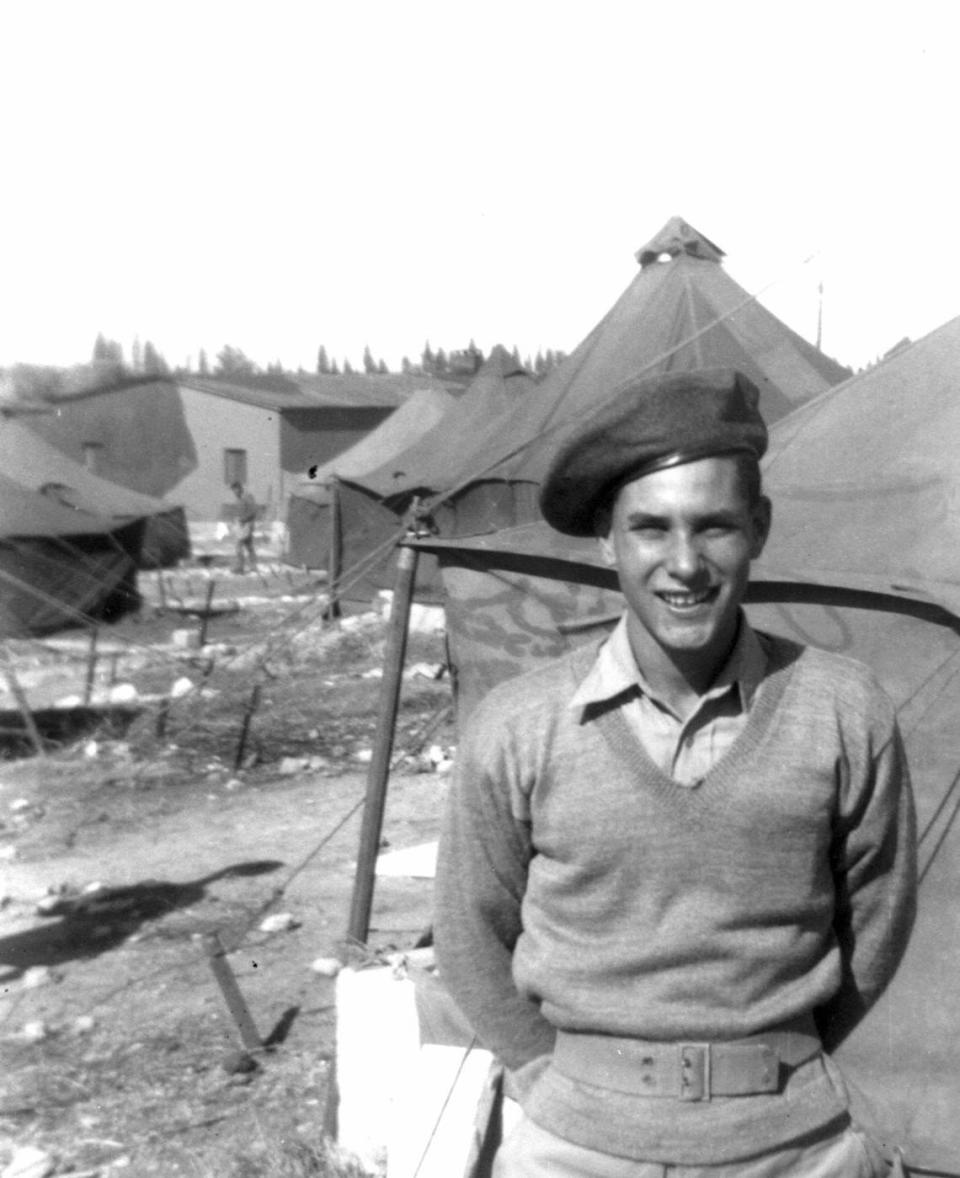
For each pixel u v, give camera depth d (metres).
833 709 2.02
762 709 2.02
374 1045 4.48
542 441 14.59
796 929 2.02
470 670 4.90
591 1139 2.03
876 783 2.03
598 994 2.04
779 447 5.38
